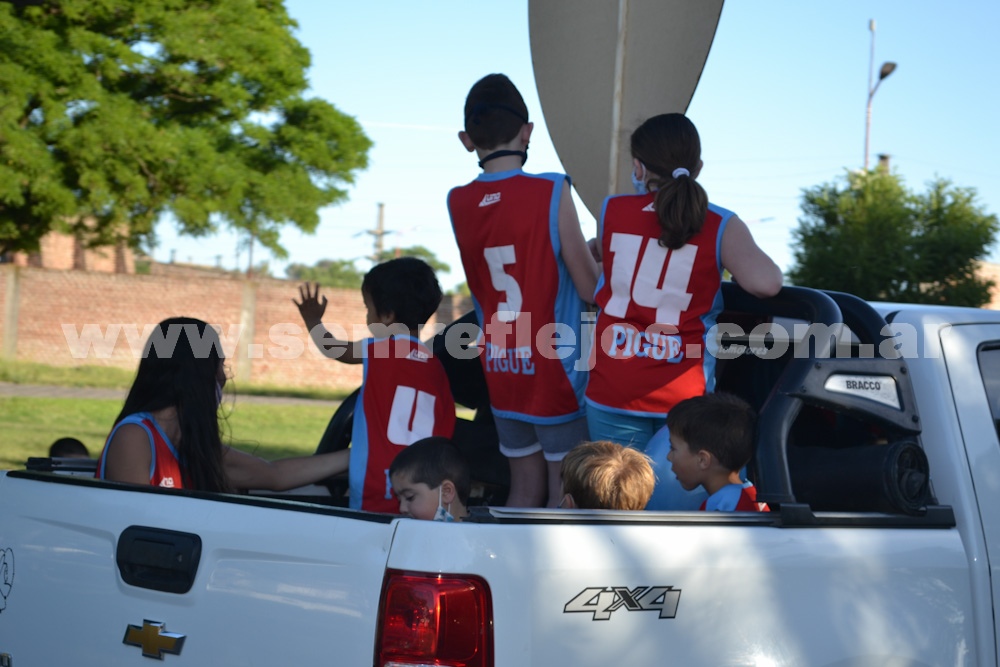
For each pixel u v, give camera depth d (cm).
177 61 1653
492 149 345
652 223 308
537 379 338
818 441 336
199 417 334
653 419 309
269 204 1711
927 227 1480
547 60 419
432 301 356
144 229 1727
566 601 206
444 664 197
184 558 232
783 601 234
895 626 252
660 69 396
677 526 226
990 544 279
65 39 1563
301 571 215
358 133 1828
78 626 252
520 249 334
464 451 397
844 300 302
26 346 2478
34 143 1531
